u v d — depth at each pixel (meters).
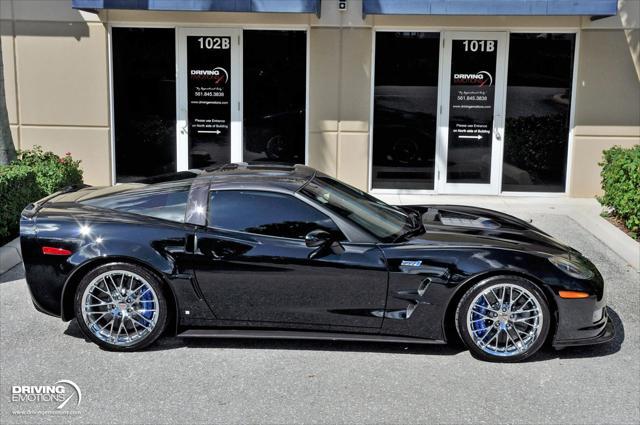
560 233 8.82
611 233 8.44
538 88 10.50
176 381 4.80
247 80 10.62
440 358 5.20
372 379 4.86
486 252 5.09
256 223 5.24
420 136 10.68
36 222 5.23
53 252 5.14
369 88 10.43
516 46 10.42
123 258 5.12
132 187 5.71
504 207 10.11
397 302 5.09
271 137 10.74
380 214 5.68
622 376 4.95
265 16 10.34
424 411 4.43
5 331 5.64
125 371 4.95
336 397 4.60
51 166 8.89
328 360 5.15
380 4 9.45
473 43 10.43
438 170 10.74
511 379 4.88
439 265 5.04
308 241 5.01
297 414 4.38
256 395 4.62
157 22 10.43
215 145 10.80
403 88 10.56
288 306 5.15
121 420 4.31
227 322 5.22
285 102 10.64
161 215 5.34
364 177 10.65
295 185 5.45
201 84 10.65
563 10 9.34
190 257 5.12
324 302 5.13
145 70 10.63
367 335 5.18
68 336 5.55
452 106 10.59
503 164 10.72
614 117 10.38
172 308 5.29
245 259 5.10
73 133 10.62
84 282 5.14
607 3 9.29
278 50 10.51
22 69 10.46
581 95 10.37
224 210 5.29
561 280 5.01
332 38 10.32
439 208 6.59
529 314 5.07
